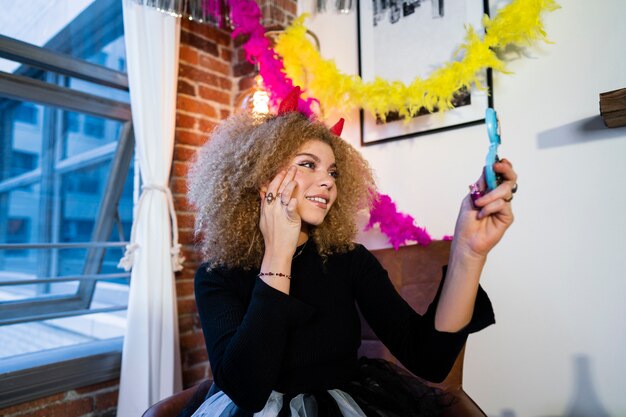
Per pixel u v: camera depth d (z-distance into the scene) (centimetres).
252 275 98
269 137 94
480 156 157
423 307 138
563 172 139
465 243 76
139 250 174
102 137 207
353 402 90
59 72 173
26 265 256
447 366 82
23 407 151
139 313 170
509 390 148
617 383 129
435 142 168
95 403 170
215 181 101
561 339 139
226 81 221
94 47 192
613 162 131
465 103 159
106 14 194
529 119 146
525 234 146
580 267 136
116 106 189
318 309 97
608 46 132
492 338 152
